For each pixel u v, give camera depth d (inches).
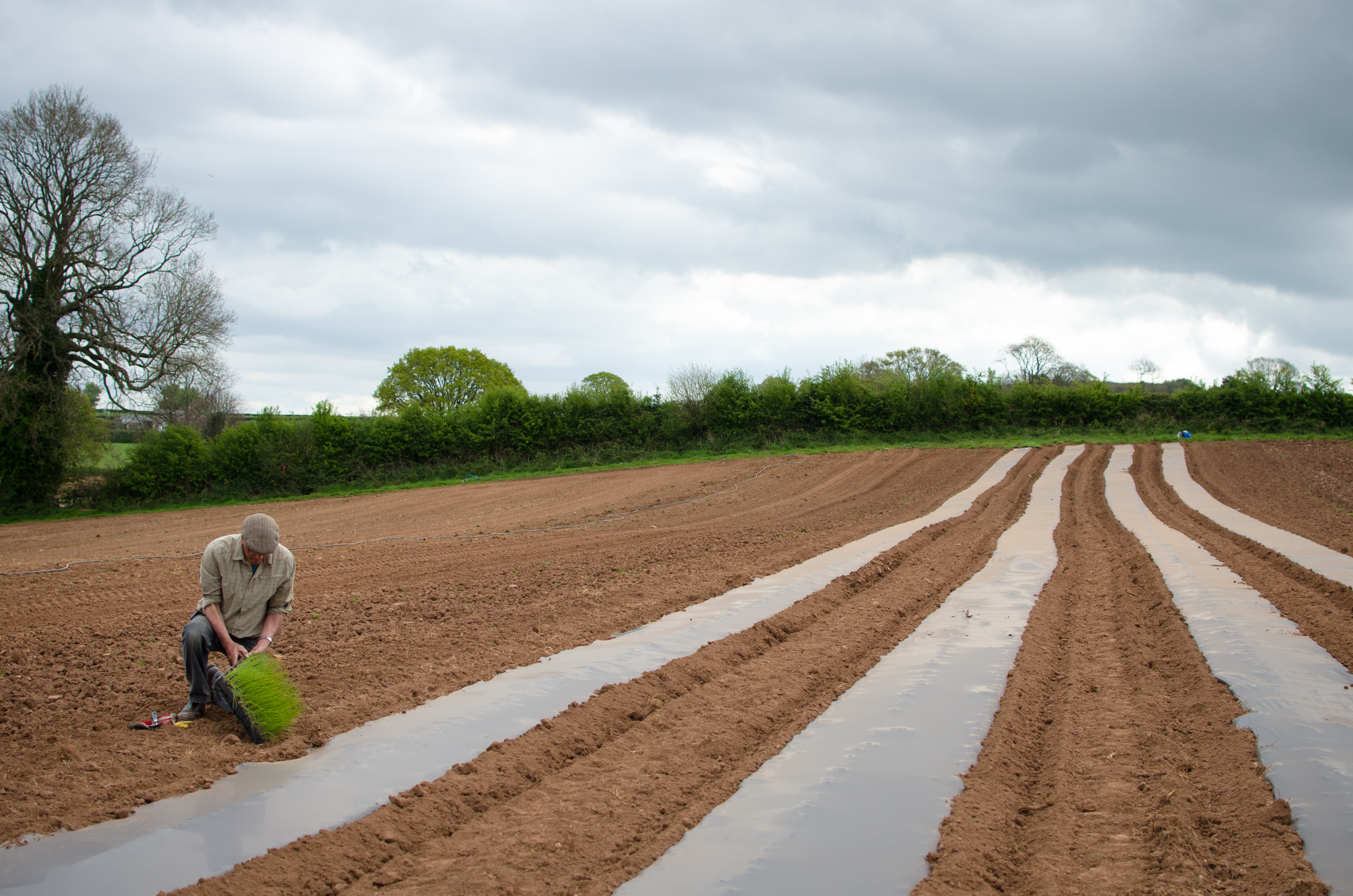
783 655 291.9
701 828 160.1
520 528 788.0
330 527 884.6
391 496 1221.1
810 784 179.0
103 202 1189.7
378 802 172.7
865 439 1531.7
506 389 1503.4
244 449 1306.6
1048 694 250.5
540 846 154.4
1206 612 324.8
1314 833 149.0
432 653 296.5
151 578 529.7
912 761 191.6
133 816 165.0
